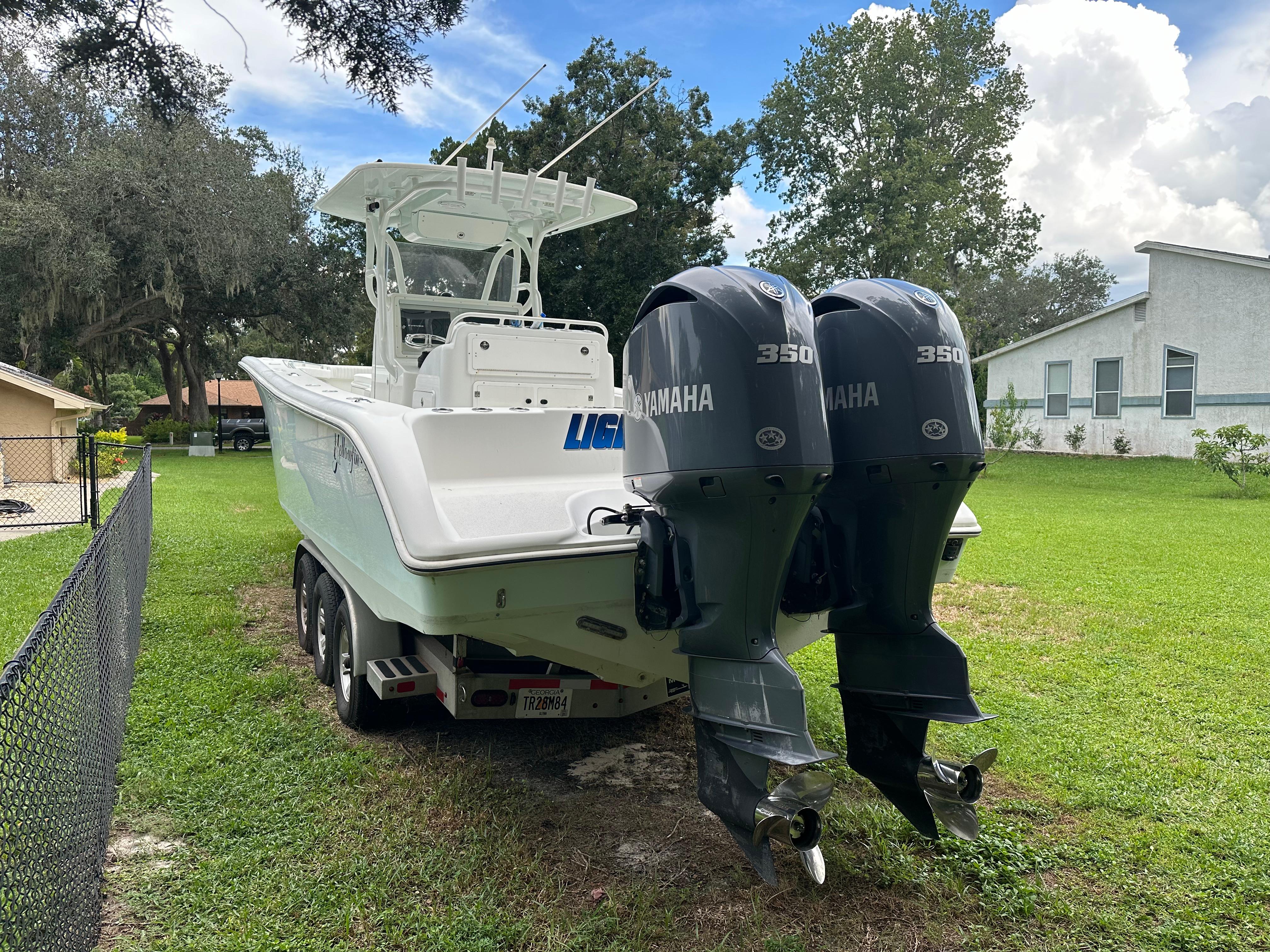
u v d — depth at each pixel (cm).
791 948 262
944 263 2894
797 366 259
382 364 538
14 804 205
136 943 261
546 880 300
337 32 680
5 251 2505
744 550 265
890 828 335
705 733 283
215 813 344
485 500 325
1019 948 267
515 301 570
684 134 2705
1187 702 480
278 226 2998
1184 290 1911
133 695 474
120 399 6331
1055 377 2198
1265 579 798
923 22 3167
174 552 921
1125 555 928
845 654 326
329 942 263
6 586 737
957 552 402
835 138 3172
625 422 297
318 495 467
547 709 385
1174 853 319
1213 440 1811
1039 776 389
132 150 2664
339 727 445
